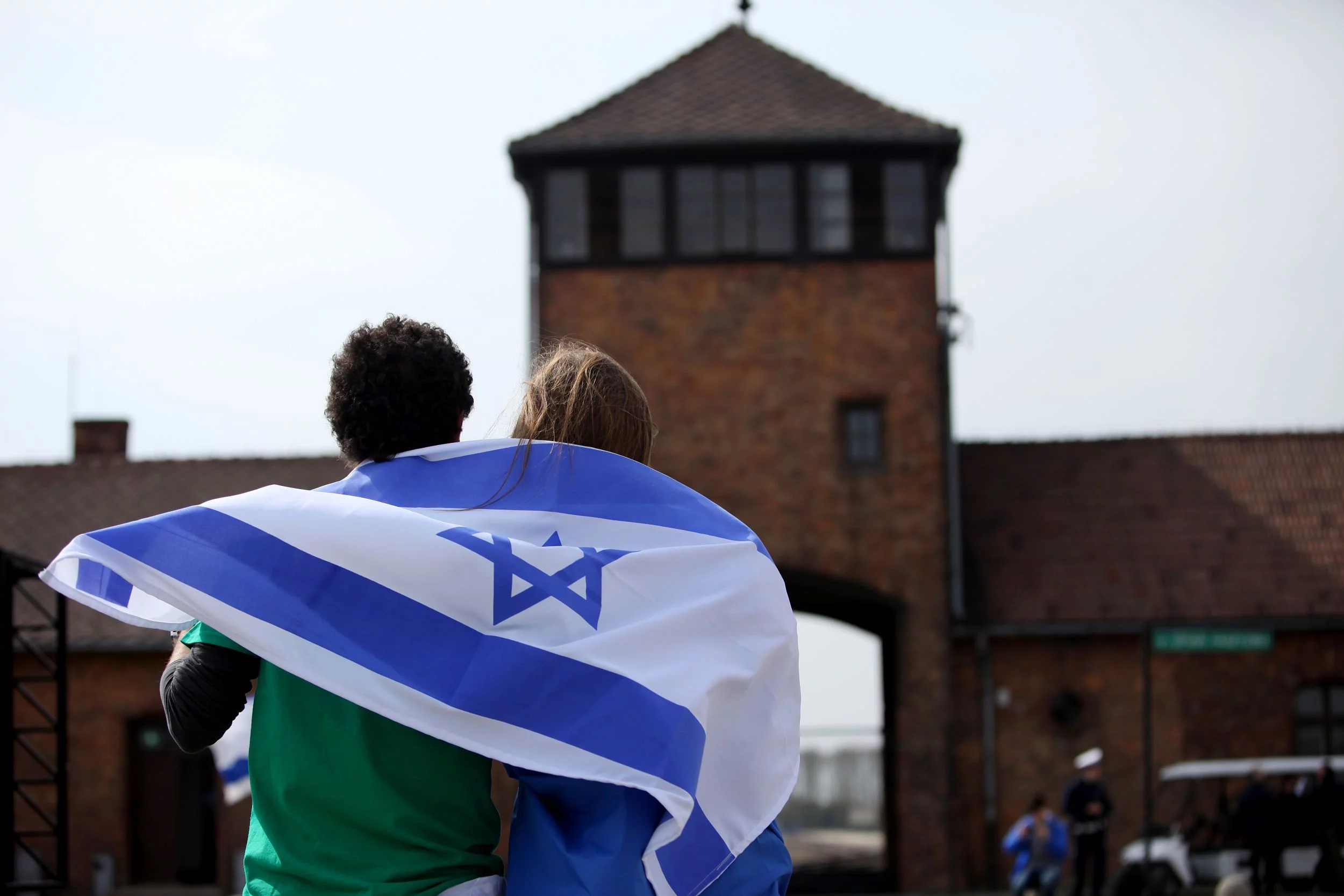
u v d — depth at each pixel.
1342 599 25.78
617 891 2.38
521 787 2.54
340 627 2.47
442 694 2.44
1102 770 25.30
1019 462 29.06
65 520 30.31
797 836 40.31
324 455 32.22
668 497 2.73
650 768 2.42
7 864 12.40
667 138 25.41
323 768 2.43
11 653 12.58
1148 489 28.22
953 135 25.33
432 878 2.41
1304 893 21.33
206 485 31.27
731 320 25.56
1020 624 25.53
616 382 2.89
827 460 25.34
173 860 27.16
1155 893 21.86
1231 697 25.50
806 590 26.89
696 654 2.57
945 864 24.53
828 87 26.53
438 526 2.55
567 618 2.53
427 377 2.76
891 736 26.83
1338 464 28.52
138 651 27.20
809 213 25.67
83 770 27.06
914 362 25.42
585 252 25.70
